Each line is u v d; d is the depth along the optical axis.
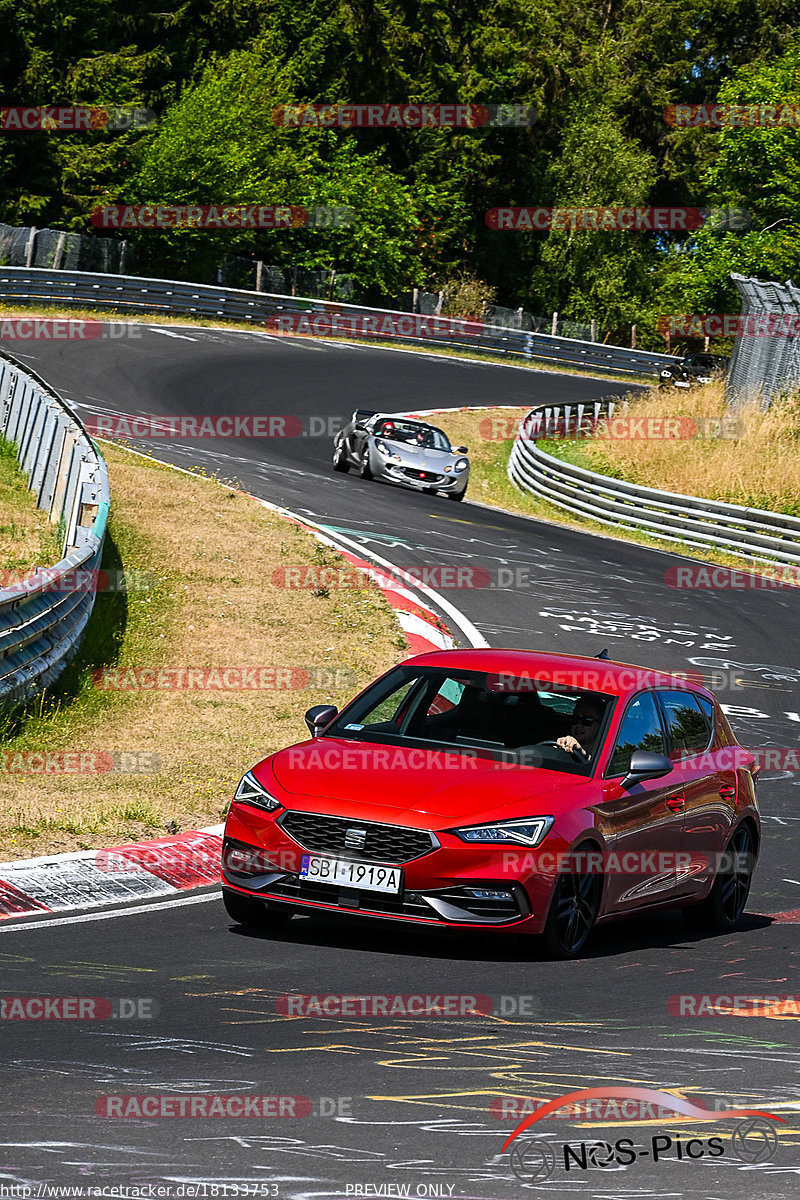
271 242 121.06
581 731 16.44
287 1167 8.62
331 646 31.39
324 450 63.69
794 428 65.31
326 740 16.44
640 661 34.81
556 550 48.59
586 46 159.12
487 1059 11.24
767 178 116.38
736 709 31.62
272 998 12.81
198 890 17.14
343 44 143.50
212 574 35.88
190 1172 8.45
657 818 16.53
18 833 17.66
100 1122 9.28
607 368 120.88
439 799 14.95
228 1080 10.34
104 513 33.12
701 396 75.62
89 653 29.78
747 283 73.88
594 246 150.50
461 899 14.58
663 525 55.12
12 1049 10.91
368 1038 11.66
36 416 41.97
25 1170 8.34
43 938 14.52
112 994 12.63
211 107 111.62
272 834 15.12
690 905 17.55
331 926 16.14
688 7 173.38
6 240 90.75
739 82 118.19
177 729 25.03
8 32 104.38
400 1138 9.27
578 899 15.40
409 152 151.50
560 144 155.50
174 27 128.12
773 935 17.75
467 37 151.88
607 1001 13.50
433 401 84.19
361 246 125.19
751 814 18.59
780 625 41.06
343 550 41.19
